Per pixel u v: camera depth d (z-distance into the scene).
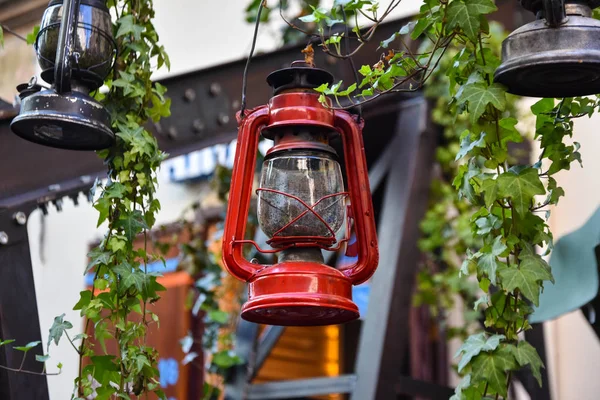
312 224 2.40
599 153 5.43
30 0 7.28
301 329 6.42
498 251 2.41
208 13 7.07
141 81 2.93
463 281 5.45
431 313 6.04
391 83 2.65
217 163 6.03
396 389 4.69
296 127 2.45
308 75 2.49
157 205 2.88
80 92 2.68
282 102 2.46
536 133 2.62
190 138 4.03
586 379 5.29
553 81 2.32
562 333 5.44
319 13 2.67
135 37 2.89
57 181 3.49
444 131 5.26
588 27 2.21
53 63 2.73
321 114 2.46
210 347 5.53
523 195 2.40
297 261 2.40
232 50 6.84
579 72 2.26
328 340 6.50
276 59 4.35
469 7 2.45
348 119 2.52
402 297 4.84
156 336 6.75
